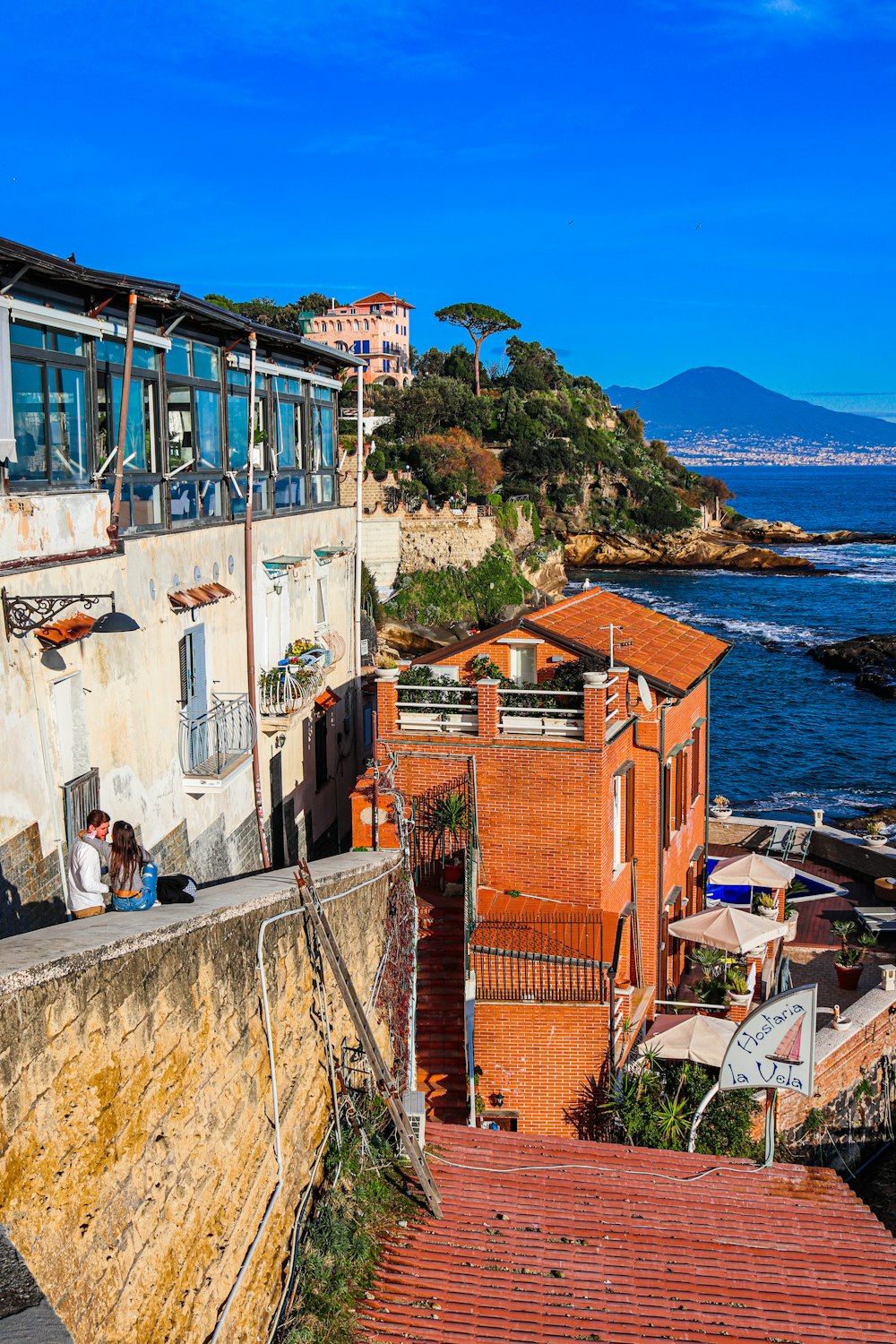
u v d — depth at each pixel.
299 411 27.48
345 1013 11.48
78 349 15.29
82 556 14.44
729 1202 12.96
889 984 26.58
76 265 14.24
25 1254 5.65
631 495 140.25
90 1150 6.36
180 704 18.33
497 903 21.23
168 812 17.69
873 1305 11.10
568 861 21.62
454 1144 13.12
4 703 12.49
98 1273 6.41
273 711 22.77
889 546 160.62
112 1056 6.63
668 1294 10.71
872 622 102.75
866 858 36.75
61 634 13.04
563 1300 10.25
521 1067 18.61
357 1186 10.93
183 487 19.39
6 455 12.74
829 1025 25.16
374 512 90.56
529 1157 13.20
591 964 18.73
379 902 12.95
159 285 15.55
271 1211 9.15
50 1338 4.64
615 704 23.48
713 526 159.38
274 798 24.03
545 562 102.50
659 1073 19.95
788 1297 11.03
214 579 20.03
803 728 66.69
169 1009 7.42
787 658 88.12
